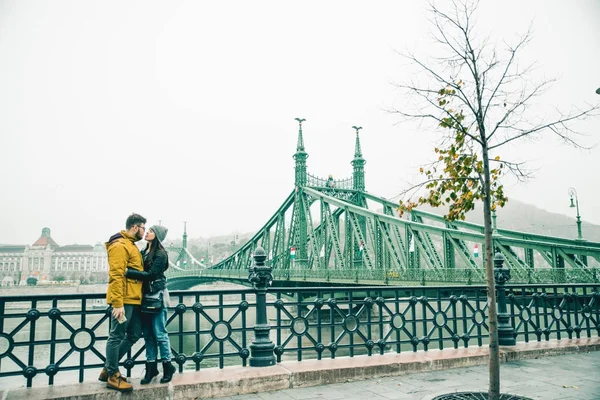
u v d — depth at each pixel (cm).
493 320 504
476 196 554
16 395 500
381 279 2673
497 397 489
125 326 524
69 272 15325
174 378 567
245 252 5366
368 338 708
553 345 794
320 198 3878
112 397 516
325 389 583
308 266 4106
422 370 672
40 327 3859
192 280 6375
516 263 2000
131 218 544
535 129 596
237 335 3281
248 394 564
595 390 559
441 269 2239
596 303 920
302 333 672
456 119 580
